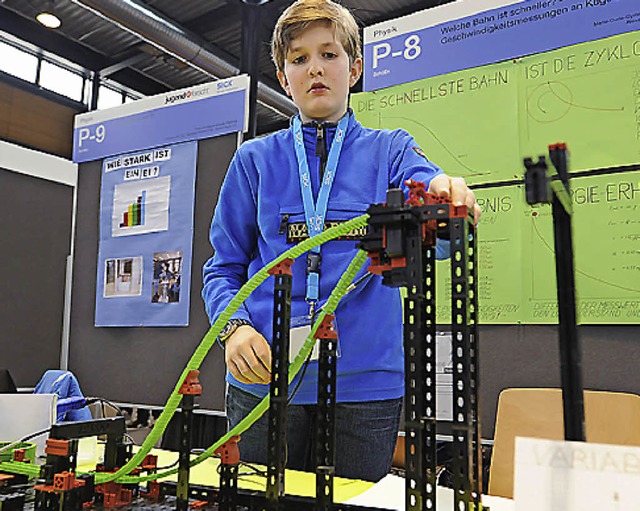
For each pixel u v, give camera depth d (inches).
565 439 18.4
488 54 72.1
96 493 31.6
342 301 39.1
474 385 21.2
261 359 32.0
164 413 29.9
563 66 67.7
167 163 92.5
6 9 172.6
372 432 39.4
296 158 43.4
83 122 101.7
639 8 63.2
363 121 80.7
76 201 102.0
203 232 88.3
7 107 174.6
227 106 87.2
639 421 51.1
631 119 63.8
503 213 70.6
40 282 154.6
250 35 164.1
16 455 36.3
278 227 41.9
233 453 29.7
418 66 76.9
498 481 55.2
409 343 21.5
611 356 63.2
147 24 154.9
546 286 67.6
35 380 151.3
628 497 16.0
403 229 21.7
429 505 21.4
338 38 40.6
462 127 73.7
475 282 21.6
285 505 28.6
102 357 96.3
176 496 30.3
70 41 189.6
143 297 92.9
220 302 37.6
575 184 66.3
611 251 64.0
